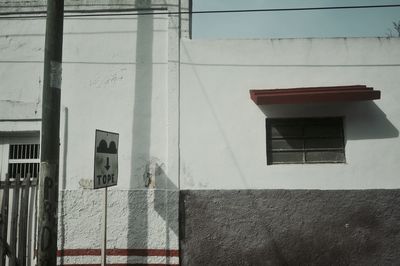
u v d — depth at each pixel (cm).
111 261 635
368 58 669
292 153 661
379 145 646
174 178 647
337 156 657
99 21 696
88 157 662
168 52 677
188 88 669
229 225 636
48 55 505
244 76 670
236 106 663
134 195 647
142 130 666
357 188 638
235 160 651
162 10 695
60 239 642
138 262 634
